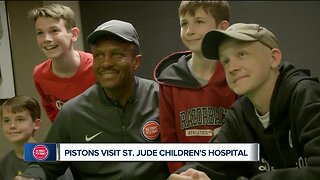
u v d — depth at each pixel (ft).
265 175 2.53
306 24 6.54
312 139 2.43
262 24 6.67
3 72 4.30
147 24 6.73
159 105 3.75
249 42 2.68
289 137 2.83
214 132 3.68
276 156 2.93
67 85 4.54
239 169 3.18
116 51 3.39
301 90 2.64
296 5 6.53
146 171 3.43
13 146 3.70
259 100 2.86
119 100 3.64
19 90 4.41
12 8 4.45
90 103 3.67
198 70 3.85
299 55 6.60
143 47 6.70
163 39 6.75
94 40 3.42
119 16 6.68
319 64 6.51
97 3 6.59
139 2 6.67
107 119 3.61
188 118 3.74
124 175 3.40
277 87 2.80
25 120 3.70
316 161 2.32
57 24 4.28
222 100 3.73
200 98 3.76
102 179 3.49
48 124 4.53
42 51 4.45
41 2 4.90
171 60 4.10
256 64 2.69
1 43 4.35
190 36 3.79
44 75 4.54
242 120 3.07
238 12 6.71
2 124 3.73
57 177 3.64
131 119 3.62
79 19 6.48
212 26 3.77
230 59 2.75
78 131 3.59
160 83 3.82
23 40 4.47
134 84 3.74
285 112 2.77
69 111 3.63
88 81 4.53
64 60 4.40
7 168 3.60
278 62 2.78
